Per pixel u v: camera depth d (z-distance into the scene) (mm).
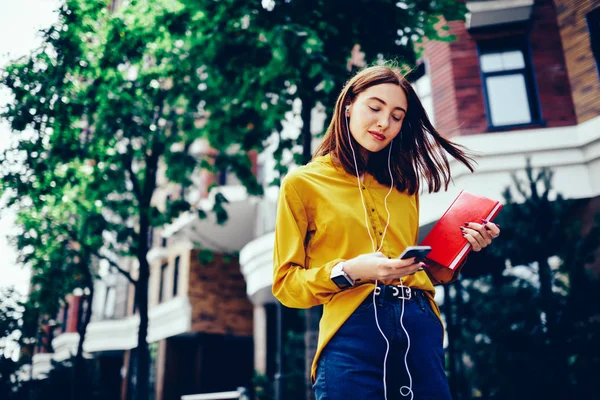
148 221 8477
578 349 5094
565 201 5914
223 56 5934
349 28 5586
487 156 8172
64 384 13844
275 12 5391
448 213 1595
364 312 1363
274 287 1491
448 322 6703
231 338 18812
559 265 5473
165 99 7809
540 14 9305
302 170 1568
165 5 6652
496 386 5336
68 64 6719
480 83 9070
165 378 18547
